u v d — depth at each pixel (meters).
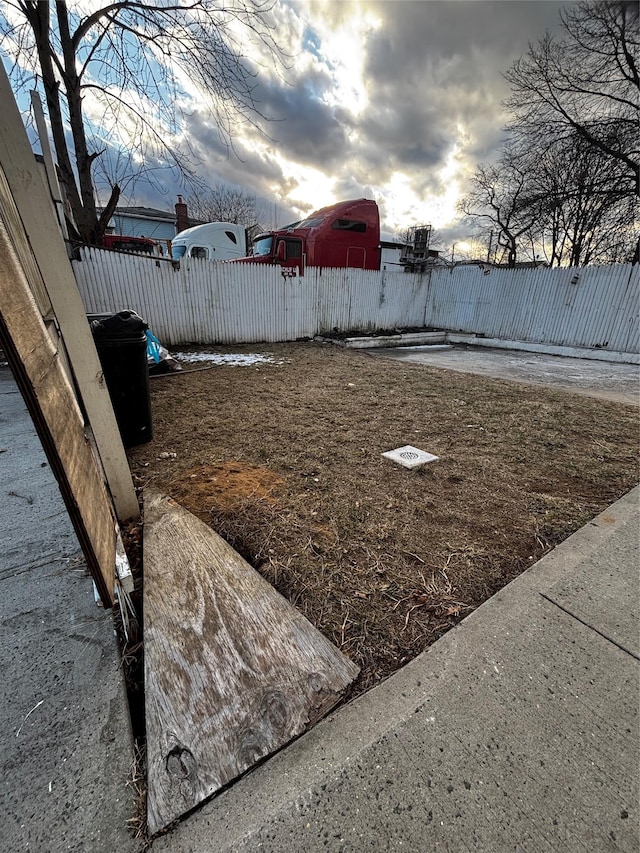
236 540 2.01
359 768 1.05
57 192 5.52
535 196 13.89
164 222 22.72
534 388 5.74
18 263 1.03
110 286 7.56
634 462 3.11
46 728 1.13
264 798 0.98
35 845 0.89
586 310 9.36
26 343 0.91
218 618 1.50
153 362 6.05
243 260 9.83
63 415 1.10
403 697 1.25
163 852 0.88
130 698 1.26
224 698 1.21
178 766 1.04
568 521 2.27
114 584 1.35
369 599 1.66
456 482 2.72
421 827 0.93
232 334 9.32
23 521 2.16
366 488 2.60
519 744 1.12
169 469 2.82
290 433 3.61
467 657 1.39
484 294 11.41
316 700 1.22
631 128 11.28
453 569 1.85
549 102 12.41
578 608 1.62
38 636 1.44
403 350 9.96
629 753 1.10
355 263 11.16
